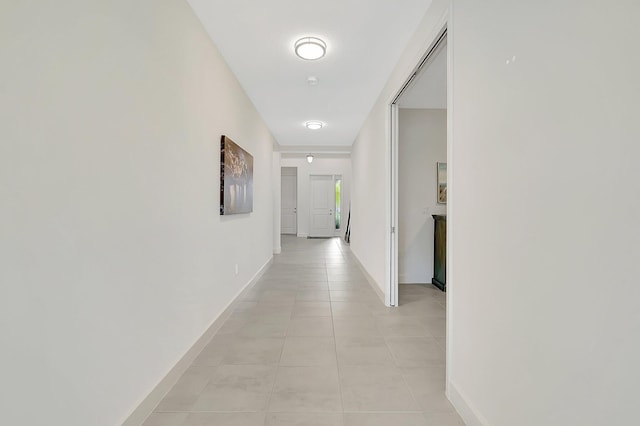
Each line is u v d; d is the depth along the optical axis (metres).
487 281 1.48
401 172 4.75
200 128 2.44
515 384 1.27
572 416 0.99
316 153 7.73
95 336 1.32
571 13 0.99
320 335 2.78
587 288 0.93
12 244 0.98
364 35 2.60
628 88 0.81
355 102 4.28
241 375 2.12
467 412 1.64
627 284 0.81
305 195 11.57
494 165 1.42
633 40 0.80
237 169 3.37
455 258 1.82
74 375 1.21
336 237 11.52
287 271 5.51
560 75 1.03
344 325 3.01
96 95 1.32
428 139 4.75
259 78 3.45
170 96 1.96
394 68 3.20
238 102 3.53
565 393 1.01
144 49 1.67
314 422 1.66
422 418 1.70
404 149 4.75
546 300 1.09
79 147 1.23
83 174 1.25
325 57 2.99
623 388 0.83
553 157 1.06
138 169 1.62
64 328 1.17
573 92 0.98
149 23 1.72
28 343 1.03
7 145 0.96
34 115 1.04
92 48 1.29
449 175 1.89
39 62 1.06
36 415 1.06
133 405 1.58
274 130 5.84
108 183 1.40
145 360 1.70
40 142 1.07
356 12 2.30
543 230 1.11
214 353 2.43
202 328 2.51
